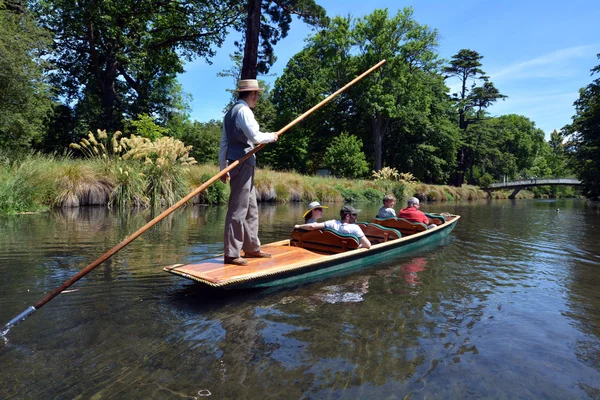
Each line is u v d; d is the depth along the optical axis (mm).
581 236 8172
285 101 36625
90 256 4949
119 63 20219
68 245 5578
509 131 55656
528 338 2912
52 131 20844
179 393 2082
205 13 20203
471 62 47469
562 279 4566
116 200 11047
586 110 31078
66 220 8078
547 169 67000
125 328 2871
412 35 31859
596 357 2643
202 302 3447
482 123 45938
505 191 47531
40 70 12008
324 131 37719
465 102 46312
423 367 2439
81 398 2023
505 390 2223
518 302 3701
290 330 2914
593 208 20484
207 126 33594
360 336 2846
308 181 19172
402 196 24688
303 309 3350
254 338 2762
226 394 2082
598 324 3203
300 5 17422
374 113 32156
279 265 3945
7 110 11156
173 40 21031
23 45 11078
